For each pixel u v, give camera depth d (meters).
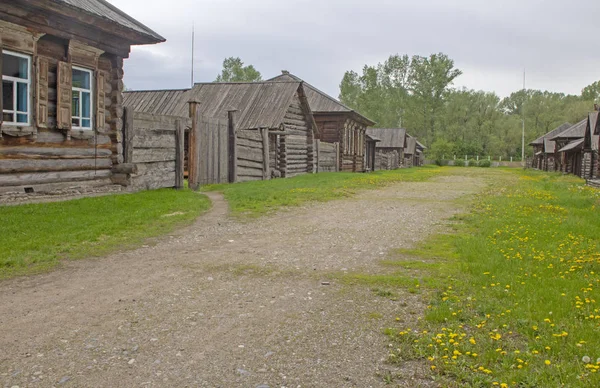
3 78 10.42
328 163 33.78
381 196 17.05
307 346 4.21
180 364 3.86
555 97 112.81
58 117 11.54
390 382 3.59
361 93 92.75
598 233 9.45
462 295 5.54
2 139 10.40
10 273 6.32
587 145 38.28
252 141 21.19
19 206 10.15
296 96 27.27
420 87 93.31
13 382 3.54
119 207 11.24
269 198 14.18
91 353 4.03
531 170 63.28
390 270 6.71
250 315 4.93
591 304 5.12
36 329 4.52
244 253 7.67
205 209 12.11
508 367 3.73
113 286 5.87
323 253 7.74
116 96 13.39
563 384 3.41
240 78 73.31
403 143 66.06
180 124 15.66
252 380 3.62
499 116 101.25
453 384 3.54
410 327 4.64
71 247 7.68
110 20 12.12
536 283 5.88
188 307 5.15
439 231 9.92
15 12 10.43
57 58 11.75
